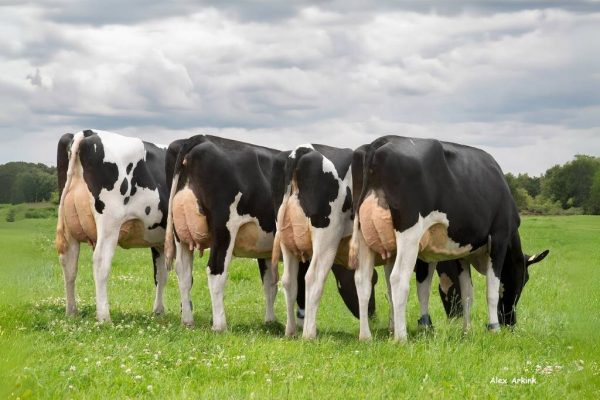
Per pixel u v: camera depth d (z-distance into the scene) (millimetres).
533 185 48562
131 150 12266
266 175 12125
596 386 8250
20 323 10812
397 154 10320
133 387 7598
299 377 8039
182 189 11797
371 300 12961
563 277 18719
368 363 9016
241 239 12039
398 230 10367
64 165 12367
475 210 11109
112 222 12016
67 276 12305
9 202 23734
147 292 16078
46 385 7453
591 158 46531
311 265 11203
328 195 11164
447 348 9633
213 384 7762
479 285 17547
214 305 11641
